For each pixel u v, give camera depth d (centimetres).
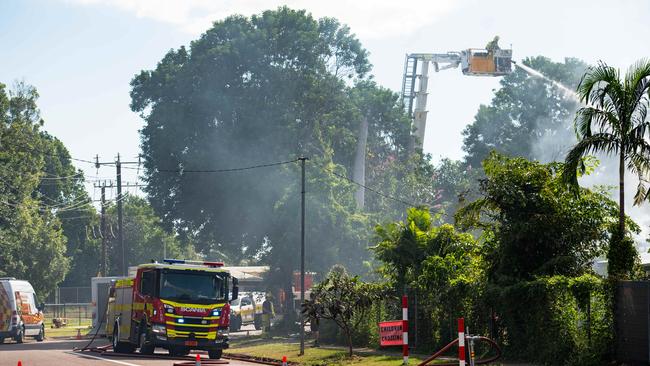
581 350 2405
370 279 5344
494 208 2942
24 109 9744
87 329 6944
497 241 2970
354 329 3638
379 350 3431
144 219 13188
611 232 2525
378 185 7869
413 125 8875
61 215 12088
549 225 2802
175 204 7350
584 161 2802
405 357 2641
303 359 3272
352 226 5478
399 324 2852
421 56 8900
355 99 8206
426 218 3622
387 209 7450
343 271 4981
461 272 3109
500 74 8394
